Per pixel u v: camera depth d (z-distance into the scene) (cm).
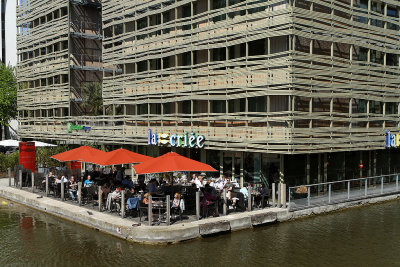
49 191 2394
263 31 2125
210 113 2439
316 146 2139
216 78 2392
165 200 1798
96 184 2202
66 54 3884
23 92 4547
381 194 2419
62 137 3866
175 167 1778
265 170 2266
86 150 2339
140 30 2947
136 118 3030
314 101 2220
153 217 1769
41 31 4197
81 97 3966
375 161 2800
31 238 1652
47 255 1454
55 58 4053
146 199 1700
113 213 1875
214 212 1792
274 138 2086
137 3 2962
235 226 1734
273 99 2180
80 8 3925
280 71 2061
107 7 3259
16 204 2350
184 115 2598
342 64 2284
